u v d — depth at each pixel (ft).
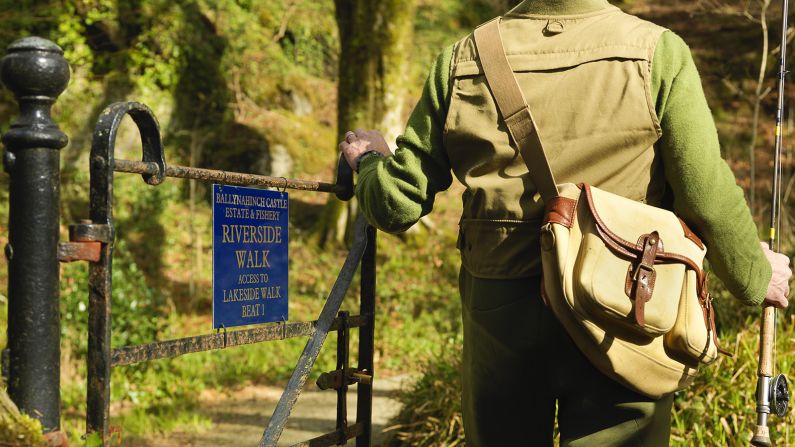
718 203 5.55
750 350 11.74
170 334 24.89
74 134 34.99
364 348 8.25
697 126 5.49
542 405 6.08
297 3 46.73
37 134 4.97
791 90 39.34
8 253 5.03
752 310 12.89
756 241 5.85
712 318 5.76
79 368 20.44
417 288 32.09
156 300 26.96
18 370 4.98
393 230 6.35
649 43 5.65
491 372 6.08
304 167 40.45
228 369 22.16
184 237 34.35
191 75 39.37
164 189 35.19
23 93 5.02
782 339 12.25
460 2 54.54
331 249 35.70
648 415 5.70
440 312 29.60
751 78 39.09
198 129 39.17
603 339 5.40
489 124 5.91
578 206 5.55
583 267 5.36
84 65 36.06
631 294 5.34
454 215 39.47
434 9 53.93
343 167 7.95
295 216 38.37
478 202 5.99
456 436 12.36
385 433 13.61
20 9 34.58
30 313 4.98
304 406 18.11
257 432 16.58
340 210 36.14
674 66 5.58
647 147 5.62
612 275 5.34
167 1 38.60
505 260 5.87
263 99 42.68
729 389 11.25
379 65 35.42
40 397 4.99
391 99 35.50
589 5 5.97
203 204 37.17
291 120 42.50
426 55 50.90
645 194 5.75
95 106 35.73
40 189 5.01
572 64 5.75
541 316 5.78
